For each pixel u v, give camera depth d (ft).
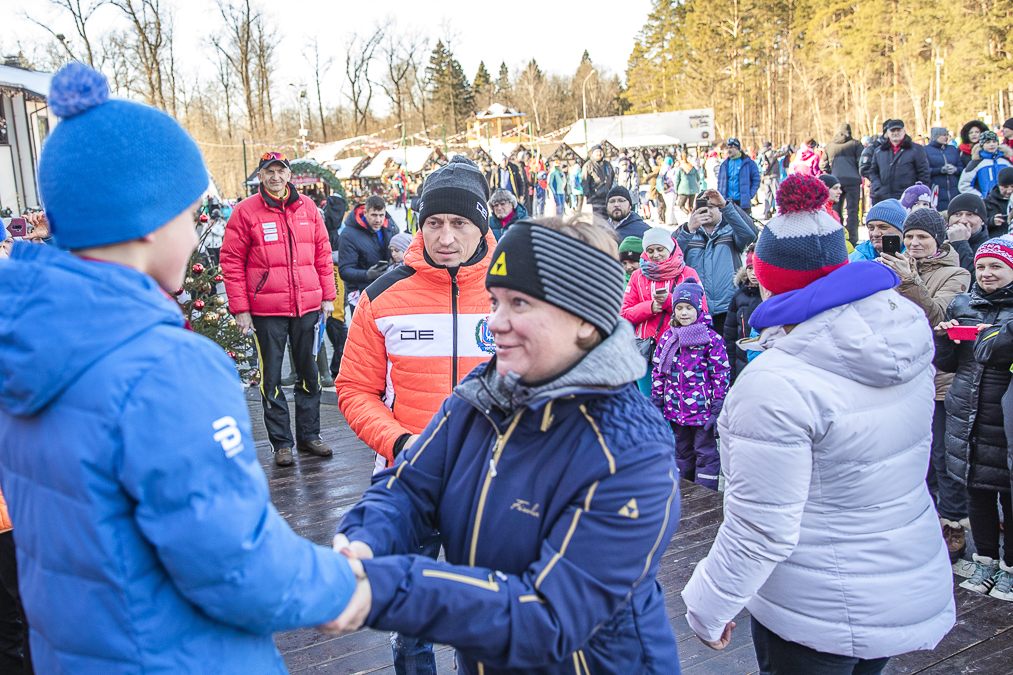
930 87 142.10
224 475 3.17
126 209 3.32
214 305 15.81
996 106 134.51
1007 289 10.16
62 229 3.37
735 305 15.12
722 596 5.57
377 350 7.29
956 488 11.42
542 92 260.83
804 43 189.26
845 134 39.22
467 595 3.71
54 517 3.19
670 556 10.88
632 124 120.06
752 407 5.36
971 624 9.40
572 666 4.16
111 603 3.14
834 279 5.36
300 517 12.64
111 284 3.20
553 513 4.06
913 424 5.48
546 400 3.99
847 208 39.75
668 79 232.12
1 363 3.12
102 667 3.20
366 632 9.07
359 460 15.43
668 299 14.57
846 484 5.36
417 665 6.73
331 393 21.65
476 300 7.12
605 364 4.04
